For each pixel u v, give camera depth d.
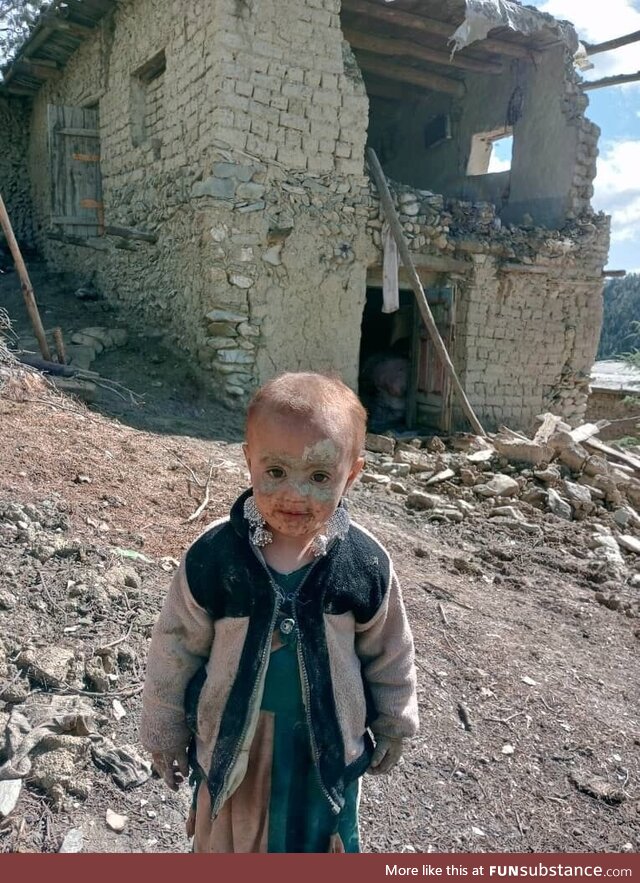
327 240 8.59
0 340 6.79
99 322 9.90
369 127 14.27
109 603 3.13
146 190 9.56
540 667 3.55
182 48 8.31
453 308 9.80
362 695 1.56
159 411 7.19
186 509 4.56
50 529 3.67
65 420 5.52
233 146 7.77
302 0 7.99
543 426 8.46
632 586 5.10
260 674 1.44
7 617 2.87
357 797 1.63
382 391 11.33
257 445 1.41
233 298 8.01
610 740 3.03
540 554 5.43
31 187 15.03
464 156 12.59
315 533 1.49
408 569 4.53
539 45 10.62
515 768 2.75
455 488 6.61
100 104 10.95
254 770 1.49
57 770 2.23
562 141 10.70
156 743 1.55
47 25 10.70
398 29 10.48
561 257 10.41
